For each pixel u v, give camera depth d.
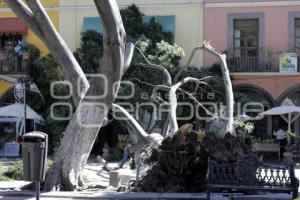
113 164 20.11
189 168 11.26
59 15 30.72
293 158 24.11
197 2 29.70
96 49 28.38
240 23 29.70
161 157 11.41
